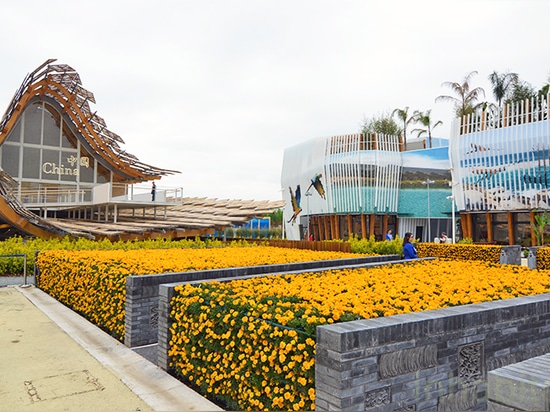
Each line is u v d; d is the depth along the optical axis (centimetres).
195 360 492
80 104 2958
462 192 3766
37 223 2342
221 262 939
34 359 564
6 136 2762
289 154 5616
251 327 403
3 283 1288
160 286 563
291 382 367
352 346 313
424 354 350
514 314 420
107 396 444
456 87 4278
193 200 3250
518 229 3459
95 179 3250
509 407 240
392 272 738
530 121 3356
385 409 325
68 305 944
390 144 4497
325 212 4672
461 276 671
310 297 477
